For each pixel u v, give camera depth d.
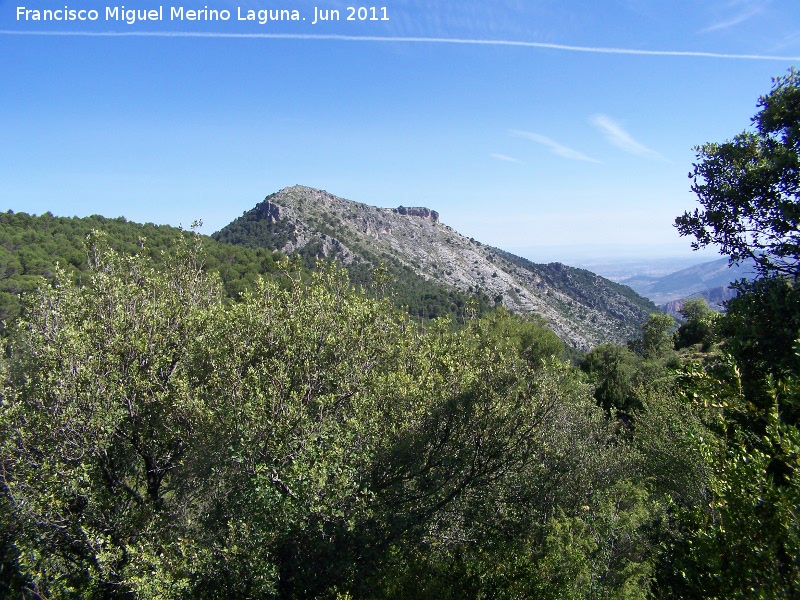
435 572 8.72
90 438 8.44
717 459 4.39
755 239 6.87
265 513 6.80
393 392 8.82
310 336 8.50
